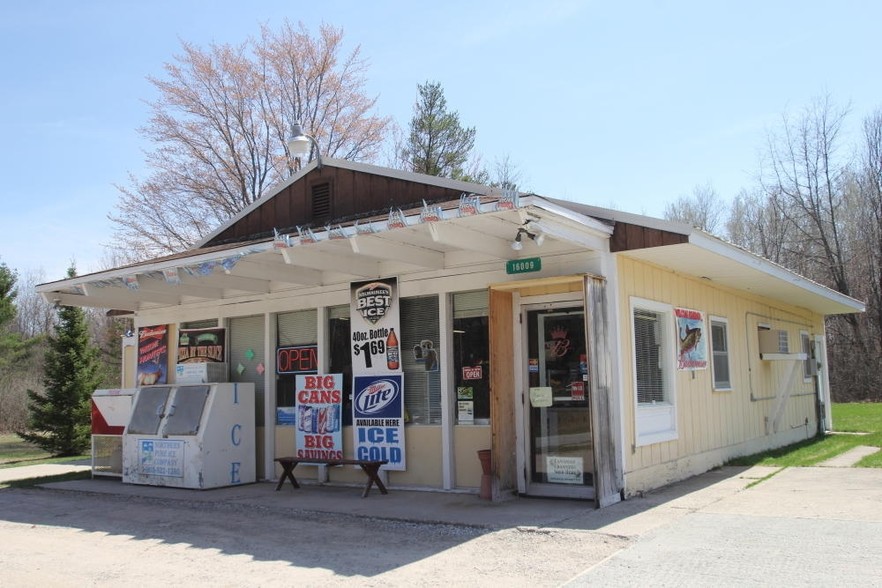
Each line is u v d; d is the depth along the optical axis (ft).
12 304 92.53
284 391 37.88
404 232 27.61
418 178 36.04
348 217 38.22
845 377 112.37
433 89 95.86
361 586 18.43
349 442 34.91
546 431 29.99
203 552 22.75
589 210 29.60
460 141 95.81
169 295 41.52
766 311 48.65
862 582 16.92
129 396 40.06
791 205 119.44
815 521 23.24
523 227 24.34
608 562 19.60
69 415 63.52
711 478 33.68
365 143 98.48
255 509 29.66
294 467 35.88
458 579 18.71
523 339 30.53
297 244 28.35
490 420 29.66
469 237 27.07
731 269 34.88
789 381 48.70
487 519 25.38
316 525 26.08
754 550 20.03
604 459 27.09
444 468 31.58
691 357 35.94
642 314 31.86
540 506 27.55
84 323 66.74
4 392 95.71
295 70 94.99
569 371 29.68
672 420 33.12
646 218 28.14
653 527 23.27
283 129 94.53
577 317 29.71
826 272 115.55
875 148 114.01
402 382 32.89
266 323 38.40
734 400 41.14
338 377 35.24
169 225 92.07
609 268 28.96
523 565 19.75
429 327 32.81
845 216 116.98
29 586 19.67
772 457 41.34
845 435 56.54
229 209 93.66
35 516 30.40
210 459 35.53
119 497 34.40
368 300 34.17
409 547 22.31
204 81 92.38
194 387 37.50
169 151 92.02
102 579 20.10
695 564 18.98
